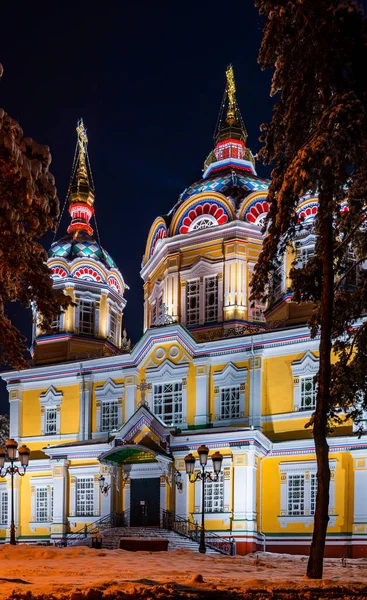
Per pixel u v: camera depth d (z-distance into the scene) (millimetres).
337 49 19141
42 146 18422
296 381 39844
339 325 22891
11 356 22453
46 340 49719
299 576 18266
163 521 39094
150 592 12023
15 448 30797
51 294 21578
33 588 12438
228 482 38219
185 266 47250
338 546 36000
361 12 19094
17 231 17109
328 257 18922
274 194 20656
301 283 22141
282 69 20094
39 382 48562
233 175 48875
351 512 36188
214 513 38156
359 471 36312
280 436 39656
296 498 38188
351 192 19703
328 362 18156
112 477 41812
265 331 40906
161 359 44312
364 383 23406
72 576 16188
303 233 40719
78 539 41375
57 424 47062
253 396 40688
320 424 17719
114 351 51125
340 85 19297
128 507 41344
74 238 52750
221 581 15164
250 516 37375
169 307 46938
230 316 44531
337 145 17328
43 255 21359
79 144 57625
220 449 38875
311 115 19766
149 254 51969
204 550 30141
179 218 48406
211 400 42219
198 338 44906
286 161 20406
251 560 26359
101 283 50875
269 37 20203
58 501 43125
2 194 16953
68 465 43656
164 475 40000
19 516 46000
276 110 20516
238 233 45469
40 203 18156
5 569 17688
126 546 29281
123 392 44969
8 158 16438
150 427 41094
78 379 46781
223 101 55344
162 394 43781
